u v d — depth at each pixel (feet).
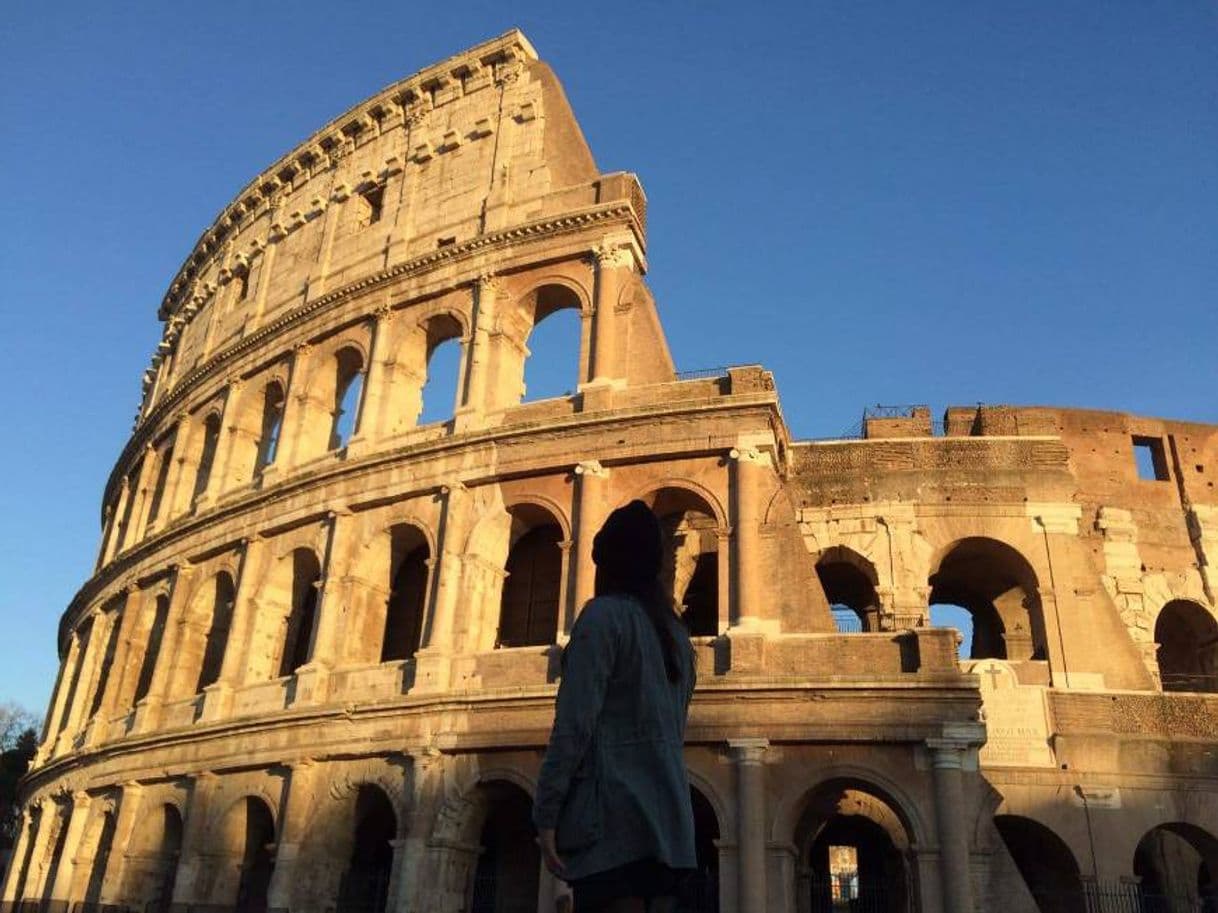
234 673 161.17
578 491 139.33
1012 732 134.72
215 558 180.45
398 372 170.91
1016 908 108.17
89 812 180.14
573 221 159.43
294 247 211.00
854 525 149.89
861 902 149.38
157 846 162.61
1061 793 131.23
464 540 145.28
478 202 176.86
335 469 160.66
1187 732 134.41
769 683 118.11
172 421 219.82
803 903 122.72
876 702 116.47
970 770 114.11
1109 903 125.80
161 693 174.09
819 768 115.96
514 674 132.36
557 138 175.01
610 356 148.36
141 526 222.48
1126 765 132.67
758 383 137.69
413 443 158.40
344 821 136.77
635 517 26.00
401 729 134.00
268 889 137.59
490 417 154.40
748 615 123.54
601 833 21.26
